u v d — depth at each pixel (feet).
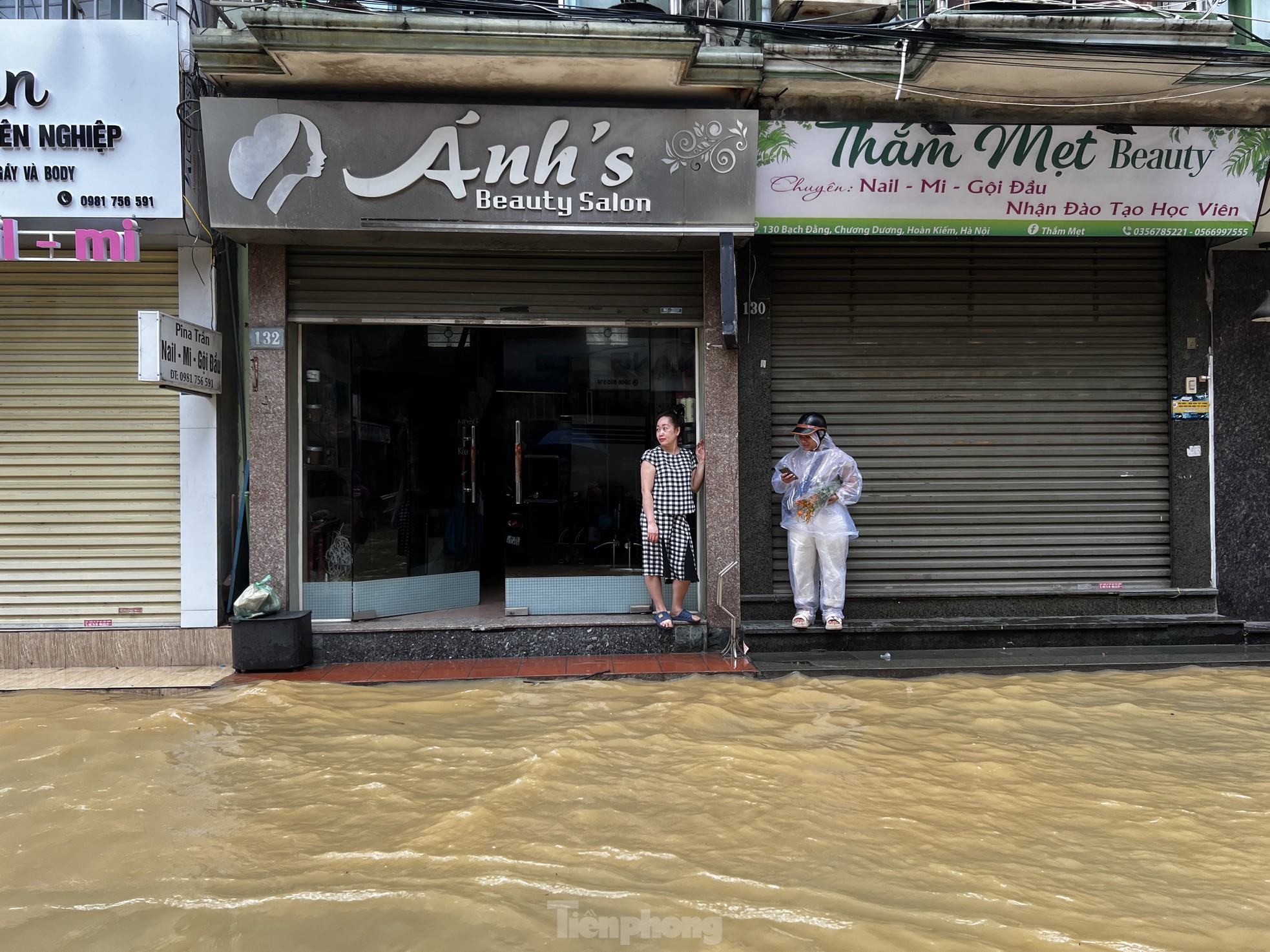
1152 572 20.84
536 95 18.38
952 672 17.95
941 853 9.68
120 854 9.51
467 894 8.52
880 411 20.52
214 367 18.62
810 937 7.80
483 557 23.66
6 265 18.71
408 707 15.35
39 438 18.80
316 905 8.31
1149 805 11.06
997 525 20.66
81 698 16.29
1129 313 20.81
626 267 19.77
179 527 18.86
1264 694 16.29
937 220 19.25
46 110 17.11
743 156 18.15
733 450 19.67
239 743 13.26
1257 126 19.30
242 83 17.60
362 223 17.76
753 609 20.02
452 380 21.72
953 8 17.47
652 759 12.59
